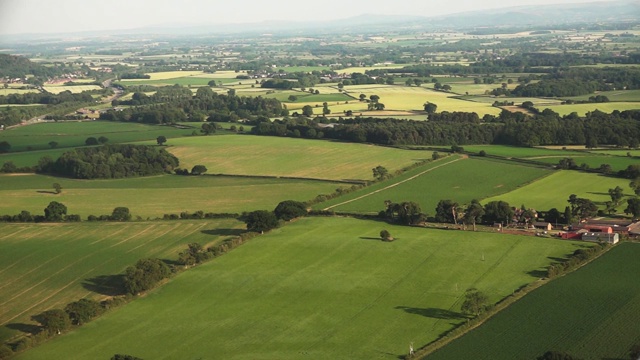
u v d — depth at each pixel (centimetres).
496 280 12938
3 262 14875
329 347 10444
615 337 10256
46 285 13512
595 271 13175
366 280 13150
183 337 10950
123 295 12756
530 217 16600
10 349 10431
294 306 12038
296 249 15025
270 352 10331
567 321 10900
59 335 11212
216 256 14750
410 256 14400
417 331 10881
